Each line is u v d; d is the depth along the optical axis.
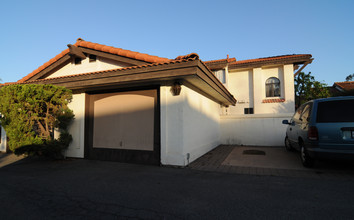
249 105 15.50
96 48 7.75
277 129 10.16
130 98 6.85
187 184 4.30
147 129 6.46
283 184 4.14
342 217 2.71
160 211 3.02
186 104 6.19
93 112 7.47
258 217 2.76
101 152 7.17
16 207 3.24
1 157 8.45
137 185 4.28
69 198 3.60
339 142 4.42
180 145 5.88
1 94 6.75
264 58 16.06
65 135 7.40
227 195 3.61
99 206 3.24
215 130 10.06
